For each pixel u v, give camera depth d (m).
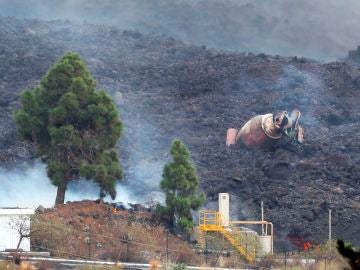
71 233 169.50
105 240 170.12
